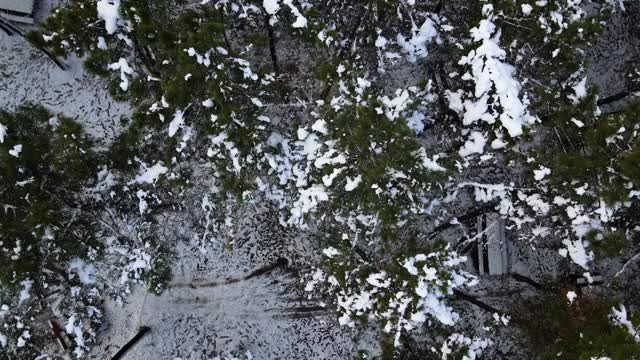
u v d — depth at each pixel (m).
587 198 7.16
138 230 8.55
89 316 9.32
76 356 9.48
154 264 8.99
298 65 9.04
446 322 7.45
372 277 7.47
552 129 7.45
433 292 7.40
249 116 7.09
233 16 7.74
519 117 6.59
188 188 8.77
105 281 9.02
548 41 6.86
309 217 8.31
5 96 9.60
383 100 7.11
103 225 8.01
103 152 7.62
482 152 7.70
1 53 9.62
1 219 6.44
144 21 6.59
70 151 6.87
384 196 6.96
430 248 7.52
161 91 7.07
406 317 7.73
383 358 9.66
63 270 8.27
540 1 6.55
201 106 6.86
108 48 6.95
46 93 9.66
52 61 9.59
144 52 7.26
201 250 9.64
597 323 7.56
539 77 7.30
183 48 6.41
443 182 7.69
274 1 7.08
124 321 9.64
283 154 7.60
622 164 6.41
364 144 6.65
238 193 7.63
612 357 6.71
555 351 8.19
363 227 7.90
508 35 7.00
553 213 8.09
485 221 9.24
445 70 8.14
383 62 8.27
